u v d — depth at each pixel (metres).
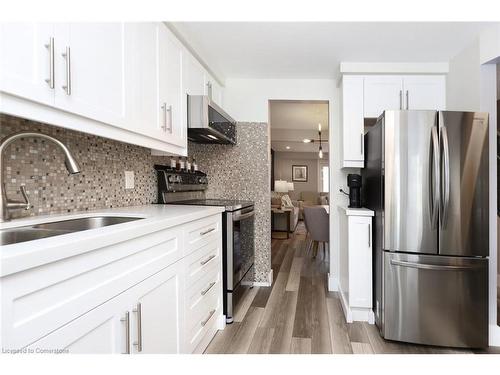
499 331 2.03
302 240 5.92
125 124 1.41
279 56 2.68
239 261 2.54
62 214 1.42
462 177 1.99
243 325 2.26
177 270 1.45
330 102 3.24
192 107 2.25
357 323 2.33
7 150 1.20
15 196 1.23
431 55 2.61
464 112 1.99
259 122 3.31
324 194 9.44
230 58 2.73
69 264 0.78
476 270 1.98
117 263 0.98
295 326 2.26
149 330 1.19
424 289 2.02
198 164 3.31
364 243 2.35
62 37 1.01
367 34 2.26
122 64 1.38
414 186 2.03
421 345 2.04
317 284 3.27
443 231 1.99
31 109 0.93
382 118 2.12
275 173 10.25
